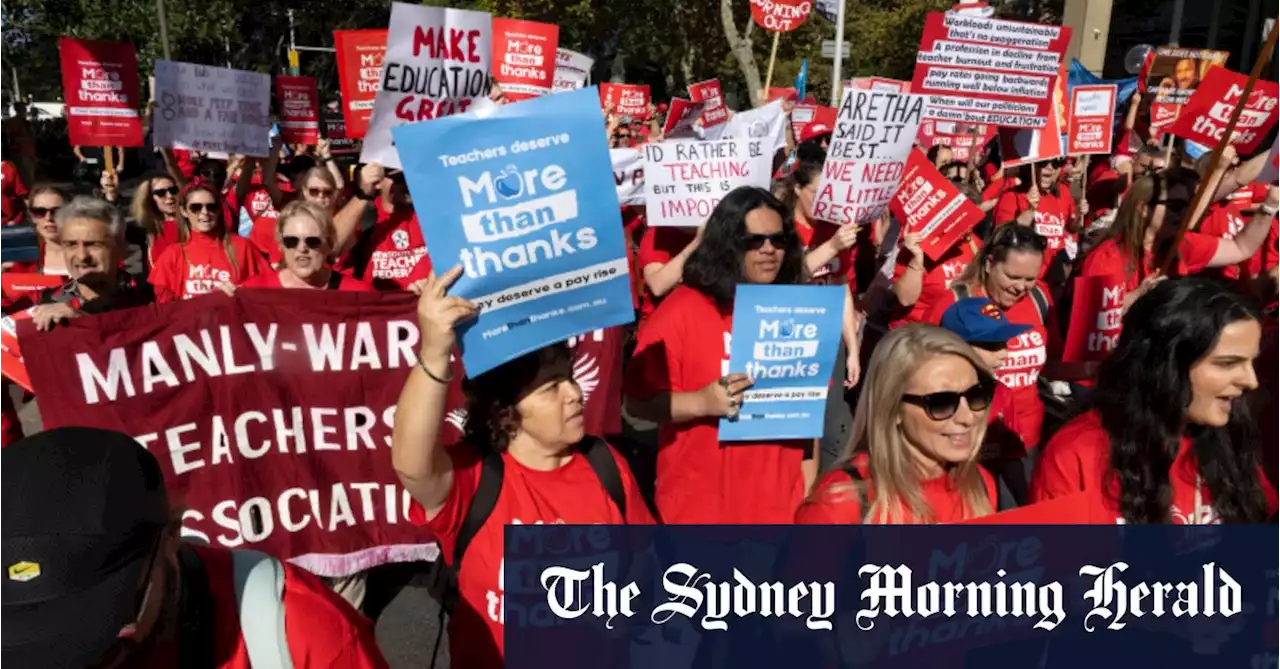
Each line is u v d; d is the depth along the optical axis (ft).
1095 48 44.73
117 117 22.08
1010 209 26.78
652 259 16.76
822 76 116.26
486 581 7.54
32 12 75.72
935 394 6.88
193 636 4.40
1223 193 19.70
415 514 7.32
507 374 7.35
